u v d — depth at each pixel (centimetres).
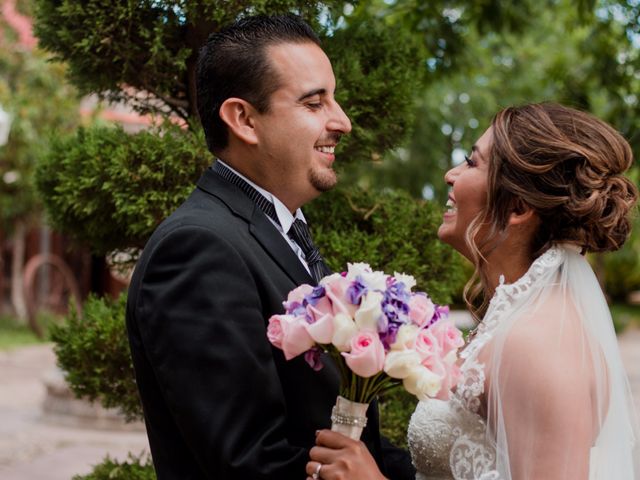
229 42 200
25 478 527
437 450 200
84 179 275
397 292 167
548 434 171
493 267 206
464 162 211
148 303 180
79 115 1123
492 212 200
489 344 186
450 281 315
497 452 179
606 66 575
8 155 1145
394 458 229
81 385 300
